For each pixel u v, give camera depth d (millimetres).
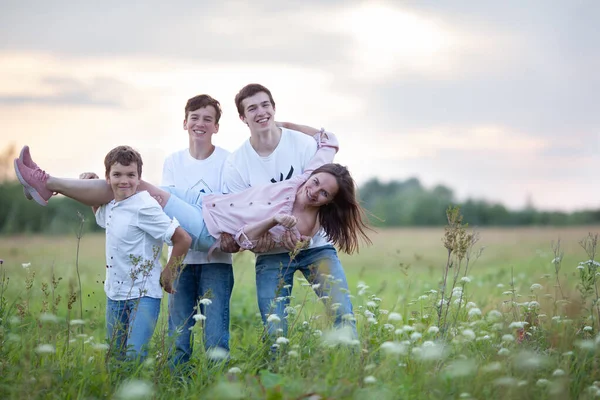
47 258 14820
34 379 4418
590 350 4887
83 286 10742
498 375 4535
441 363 4703
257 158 5844
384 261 20500
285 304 5629
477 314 5496
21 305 5941
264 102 5758
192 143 6105
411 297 8609
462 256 5383
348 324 5344
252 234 5520
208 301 5027
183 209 5641
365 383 4434
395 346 4320
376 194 87000
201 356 5352
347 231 5820
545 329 5516
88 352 5375
